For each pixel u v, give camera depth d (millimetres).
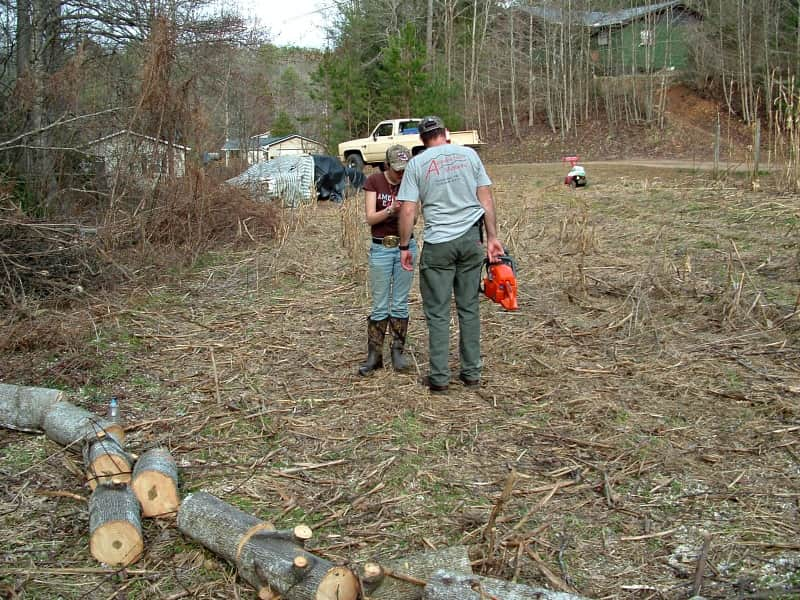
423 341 5836
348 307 6996
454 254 4547
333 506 3479
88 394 4926
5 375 5219
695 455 3826
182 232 9781
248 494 3600
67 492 3596
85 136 10414
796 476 3578
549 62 35000
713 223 9781
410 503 3477
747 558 2955
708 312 6102
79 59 10273
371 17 34812
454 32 37531
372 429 4277
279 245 10016
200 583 2924
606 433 4105
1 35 11492
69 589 2914
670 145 29672
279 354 5672
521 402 4582
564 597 2447
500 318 6301
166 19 10789
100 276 7719
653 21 34250
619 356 5281
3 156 9609
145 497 3332
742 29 28844
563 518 3305
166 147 10492
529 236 9867
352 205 12547
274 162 15234
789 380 4699
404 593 2600
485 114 36000
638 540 3125
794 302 6137
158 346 5918
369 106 27125
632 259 8117
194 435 4281
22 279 7148
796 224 9141
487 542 3113
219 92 14914
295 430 4297
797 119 12430
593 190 14914
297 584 2654
